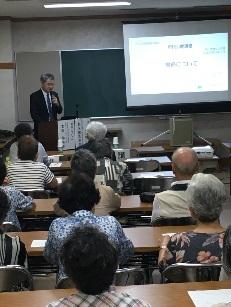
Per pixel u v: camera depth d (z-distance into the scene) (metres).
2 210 2.60
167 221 3.30
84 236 1.52
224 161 8.45
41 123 6.69
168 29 8.65
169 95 8.83
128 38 8.66
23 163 4.43
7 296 2.08
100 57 8.91
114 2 7.04
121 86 8.98
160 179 4.32
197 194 2.44
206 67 8.77
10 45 8.74
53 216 3.89
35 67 8.90
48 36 8.88
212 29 8.67
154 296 2.02
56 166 5.61
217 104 8.90
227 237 1.85
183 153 3.52
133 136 9.09
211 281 2.18
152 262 3.27
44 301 2.02
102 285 1.47
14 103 8.85
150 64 8.73
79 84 8.95
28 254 2.88
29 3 7.38
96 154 4.57
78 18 8.82
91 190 2.72
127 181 4.42
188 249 2.36
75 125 6.65
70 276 1.49
